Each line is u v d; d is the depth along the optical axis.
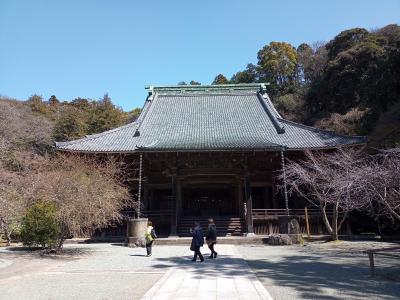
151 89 38.19
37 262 14.35
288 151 26.02
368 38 46.03
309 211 25.56
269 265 12.91
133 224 21.45
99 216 17.39
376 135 29.56
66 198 16.41
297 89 66.38
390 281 9.77
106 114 52.00
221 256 15.55
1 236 23.19
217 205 30.84
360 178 14.48
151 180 28.09
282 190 26.81
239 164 26.06
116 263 14.03
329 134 27.12
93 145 26.50
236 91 38.31
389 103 33.34
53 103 68.06
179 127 31.16
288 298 7.83
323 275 10.77
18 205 16.22
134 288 9.14
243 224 25.33
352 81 42.16
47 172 18.95
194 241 13.98
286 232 21.47
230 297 7.81
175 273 11.04
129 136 28.92
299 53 77.50
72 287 9.37
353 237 23.28
